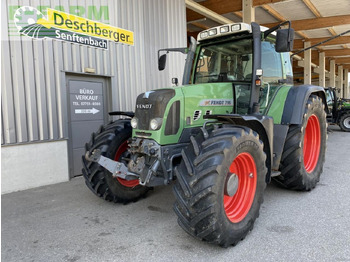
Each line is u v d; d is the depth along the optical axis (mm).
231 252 2410
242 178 2773
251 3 8773
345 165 5309
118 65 5672
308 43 15383
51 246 2588
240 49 3441
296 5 10055
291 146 3512
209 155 2365
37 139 4441
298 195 3750
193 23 11789
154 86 6684
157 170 2764
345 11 10727
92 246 2570
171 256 2375
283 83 3977
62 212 3406
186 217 2381
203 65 3781
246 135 2555
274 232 2730
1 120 4062
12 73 4156
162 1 6922
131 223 3061
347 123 11320
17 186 4273
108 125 3666
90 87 5230
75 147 5035
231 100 3350
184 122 2922
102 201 3771
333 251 2350
